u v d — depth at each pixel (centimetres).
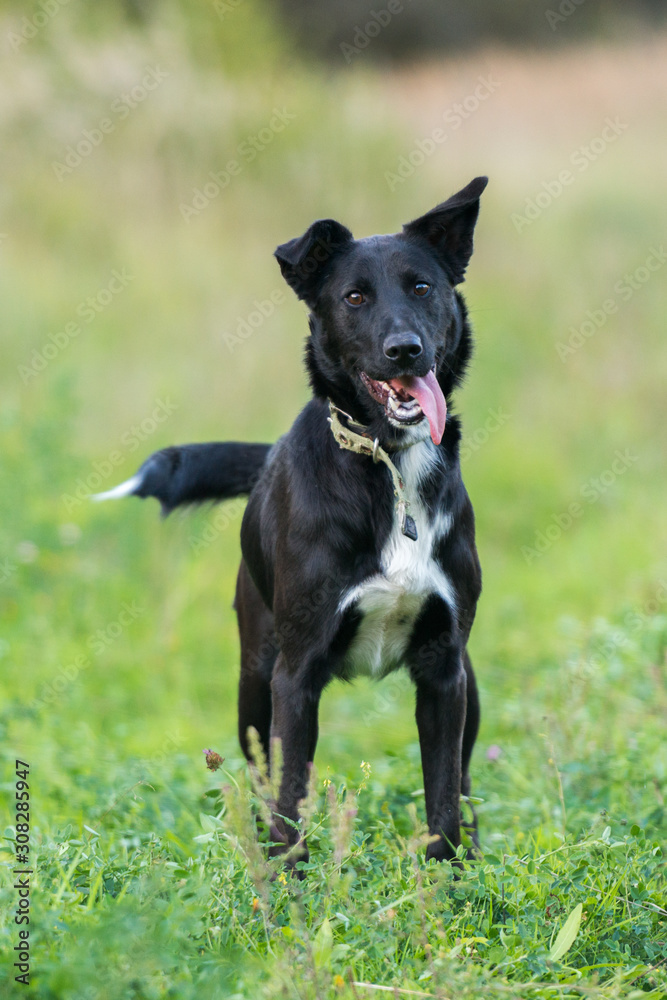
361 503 632
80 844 559
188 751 927
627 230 2231
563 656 1038
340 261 669
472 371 1816
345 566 633
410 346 611
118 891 524
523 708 903
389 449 642
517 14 3719
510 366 1870
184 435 1540
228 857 555
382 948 482
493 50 3431
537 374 1875
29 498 1245
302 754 630
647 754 777
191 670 1122
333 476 638
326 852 566
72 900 499
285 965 434
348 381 657
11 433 1321
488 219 2250
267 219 2133
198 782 783
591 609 1225
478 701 727
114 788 724
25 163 2117
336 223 658
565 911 524
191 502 801
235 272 1989
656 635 973
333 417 650
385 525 634
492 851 636
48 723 918
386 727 1030
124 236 2045
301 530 637
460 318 689
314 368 675
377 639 659
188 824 674
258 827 632
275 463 693
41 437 1290
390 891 538
